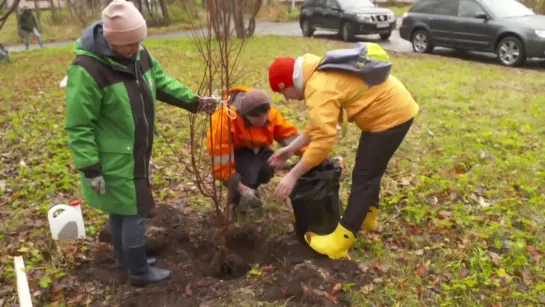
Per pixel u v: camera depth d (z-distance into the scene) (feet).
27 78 37.86
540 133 21.31
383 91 10.90
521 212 14.49
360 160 11.52
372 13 54.03
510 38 39.14
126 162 10.32
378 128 11.14
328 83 10.62
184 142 20.97
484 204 14.97
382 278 11.62
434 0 45.39
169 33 73.36
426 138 20.66
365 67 10.55
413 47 47.42
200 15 22.11
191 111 11.70
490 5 41.57
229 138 11.54
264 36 58.08
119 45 9.58
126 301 11.10
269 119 13.57
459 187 15.80
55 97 29.86
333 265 11.80
